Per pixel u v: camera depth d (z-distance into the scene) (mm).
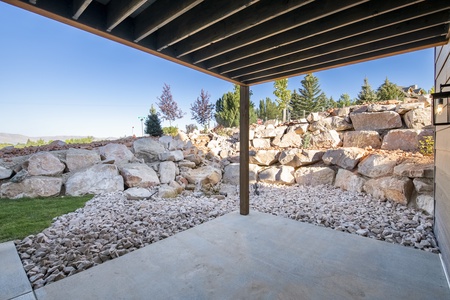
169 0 1778
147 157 6781
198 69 2871
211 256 2371
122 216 3645
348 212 3838
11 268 2145
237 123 14500
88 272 2104
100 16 1907
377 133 5781
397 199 4055
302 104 20266
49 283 1973
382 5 1697
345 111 6840
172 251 2480
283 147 7363
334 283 1898
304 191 5391
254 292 1795
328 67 2822
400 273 2033
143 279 1990
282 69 3016
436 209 2773
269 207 4270
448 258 2018
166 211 3996
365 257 2320
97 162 5750
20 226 3109
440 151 2547
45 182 4711
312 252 2436
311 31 2068
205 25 1905
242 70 3156
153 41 2332
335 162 5723
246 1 1629
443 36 2105
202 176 6344
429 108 5336
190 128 12125
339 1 1677
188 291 1825
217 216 3793
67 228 3137
